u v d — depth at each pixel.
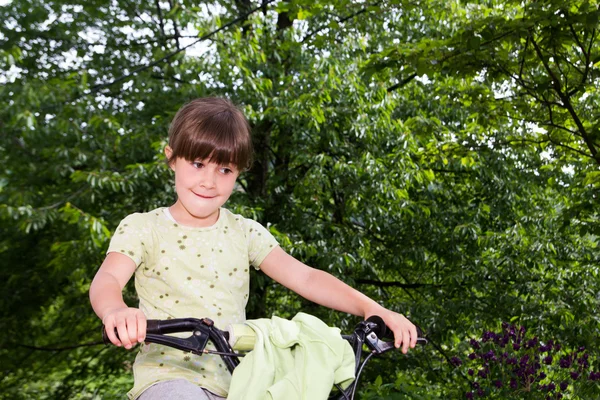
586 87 5.81
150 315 1.75
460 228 9.11
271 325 1.56
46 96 7.79
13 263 10.32
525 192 10.07
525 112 6.34
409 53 5.54
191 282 1.77
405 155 8.46
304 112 7.79
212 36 7.84
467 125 9.57
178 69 7.93
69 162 8.22
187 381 1.60
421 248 9.43
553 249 9.02
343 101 8.66
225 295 1.80
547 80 5.54
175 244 1.79
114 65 9.60
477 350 5.43
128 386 10.16
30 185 9.00
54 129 7.83
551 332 8.10
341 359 1.51
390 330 1.69
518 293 8.91
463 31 5.31
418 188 9.73
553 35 5.12
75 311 10.74
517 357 5.20
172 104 8.88
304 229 8.63
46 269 10.24
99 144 8.27
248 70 7.81
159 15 9.91
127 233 1.75
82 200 8.35
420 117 8.28
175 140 1.71
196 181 1.70
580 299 8.35
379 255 10.13
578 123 5.64
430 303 9.30
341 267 8.05
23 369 11.12
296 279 1.90
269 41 8.77
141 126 8.52
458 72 5.66
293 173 9.32
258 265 1.95
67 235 9.41
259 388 1.41
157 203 8.17
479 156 8.03
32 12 9.63
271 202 9.03
